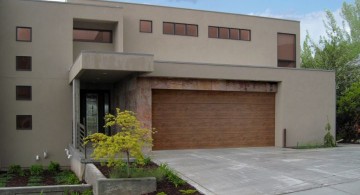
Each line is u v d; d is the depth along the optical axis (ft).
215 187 33.68
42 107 60.59
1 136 58.95
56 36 61.41
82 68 46.85
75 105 54.29
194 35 71.05
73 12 62.03
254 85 62.18
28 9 60.59
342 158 48.42
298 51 78.95
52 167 58.49
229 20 73.72
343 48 98.27
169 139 57.11
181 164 43.91
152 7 68.23
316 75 66.18
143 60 49.52
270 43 76.89
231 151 55.98
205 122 59.31
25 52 60.29
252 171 39.58
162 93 56.90
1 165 58.70
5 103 59.31
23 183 46.44
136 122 35.58
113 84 68.74
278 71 62.90
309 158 48.42
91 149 53.01
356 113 74.59
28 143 59.93
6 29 59.62
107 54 47.93
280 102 63.21
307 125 65.05
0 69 59.16
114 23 65.05
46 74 60.85
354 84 79.97
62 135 61.11
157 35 68.23
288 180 35.32
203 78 57.72
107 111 68.85
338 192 31.12
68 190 35.78
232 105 61.21
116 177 33.88
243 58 74.54
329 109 67.21
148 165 42.19
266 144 63.41
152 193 32.94
